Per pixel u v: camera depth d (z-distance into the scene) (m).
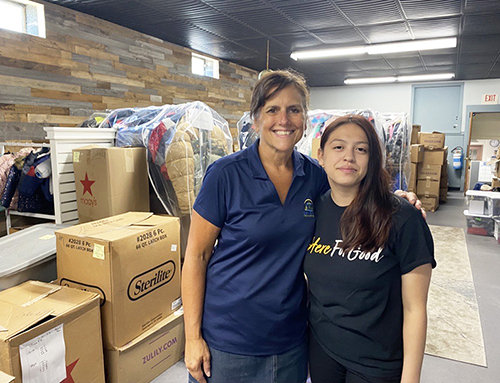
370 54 6.67
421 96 10.07
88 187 2.34
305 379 1.31
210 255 1.27
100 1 4.09
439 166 6.93
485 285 3.54
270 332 1.19
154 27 5.07
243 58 7.13
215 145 2.69
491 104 9.36
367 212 1.08
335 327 1.16
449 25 4.93
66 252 1.87
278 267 1.17
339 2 4.10
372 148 1.09
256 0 4.06
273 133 1.18
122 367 1.86
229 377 1.22
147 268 1.95
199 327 1.25
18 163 2.67
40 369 1.48
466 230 5.65
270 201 1.18
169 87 5.91
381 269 1.08
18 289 1.78
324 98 11.00
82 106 4.52
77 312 1.63
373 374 1.12
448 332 2.69
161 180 2.53
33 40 3.94
